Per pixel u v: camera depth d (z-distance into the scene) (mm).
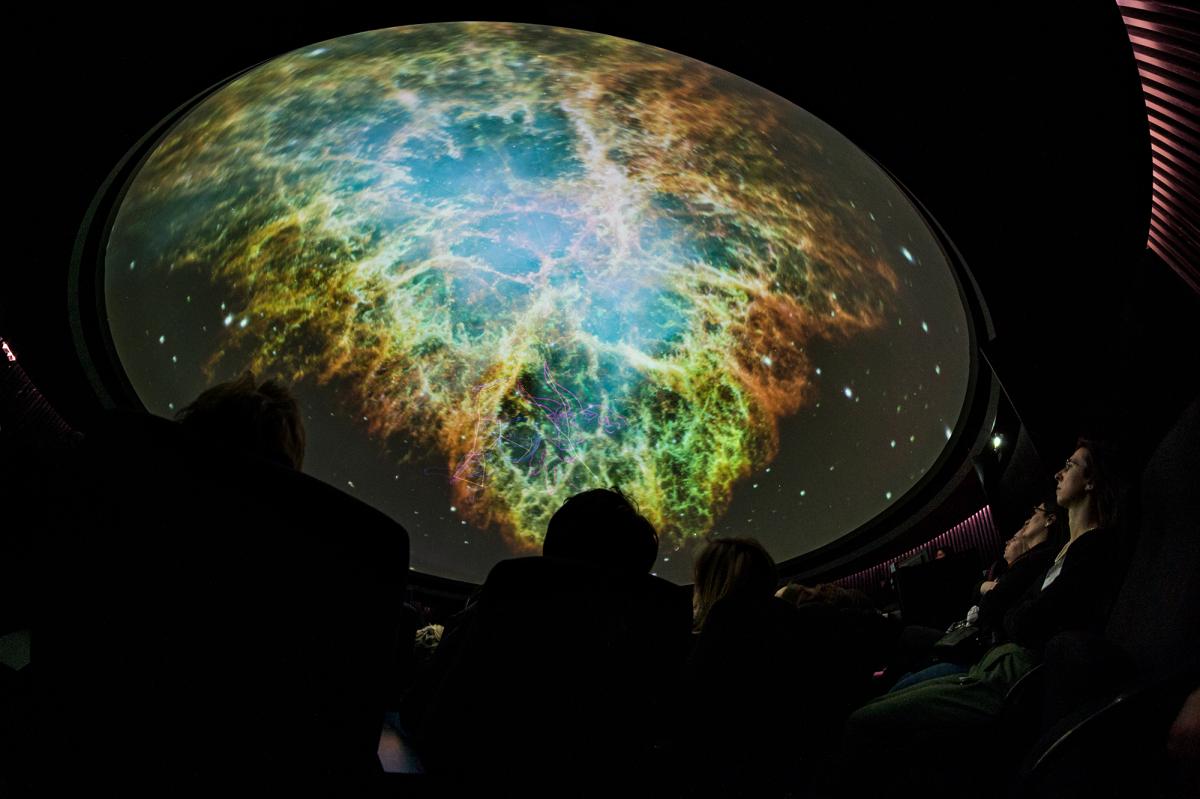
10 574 963
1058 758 1022
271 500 998
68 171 3875
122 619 956
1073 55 3291
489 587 1343
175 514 976
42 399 5102
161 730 955
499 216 8594
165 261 6484
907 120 3697
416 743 1358
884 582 6680
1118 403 4117
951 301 6066
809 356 8094
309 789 1019
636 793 1442
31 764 940
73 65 3393
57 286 4574
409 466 8977
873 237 6691
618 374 9281
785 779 2285
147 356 6039
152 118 3637
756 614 2088
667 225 8375
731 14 3520
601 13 3482
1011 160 3691
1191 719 828
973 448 5582
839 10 3467
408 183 7980
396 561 1068
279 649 995
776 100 5809
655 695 1458
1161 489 1133
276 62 5328
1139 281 4215
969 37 3424
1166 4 3061
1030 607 2141
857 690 2400
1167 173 3877
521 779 1337
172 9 3322
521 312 9156
